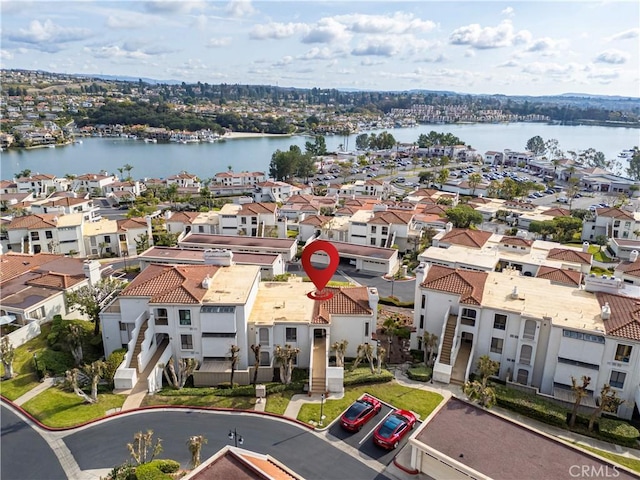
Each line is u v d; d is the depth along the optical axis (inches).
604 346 1841.8
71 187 7007.9
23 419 1711.4
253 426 1702.8
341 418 1705.2
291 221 4923.7
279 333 2119.8
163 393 1875.0
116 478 1365.7
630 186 7593.5
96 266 2866.6
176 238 4222.4
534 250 3319.4
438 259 2965.1
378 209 4549.7
